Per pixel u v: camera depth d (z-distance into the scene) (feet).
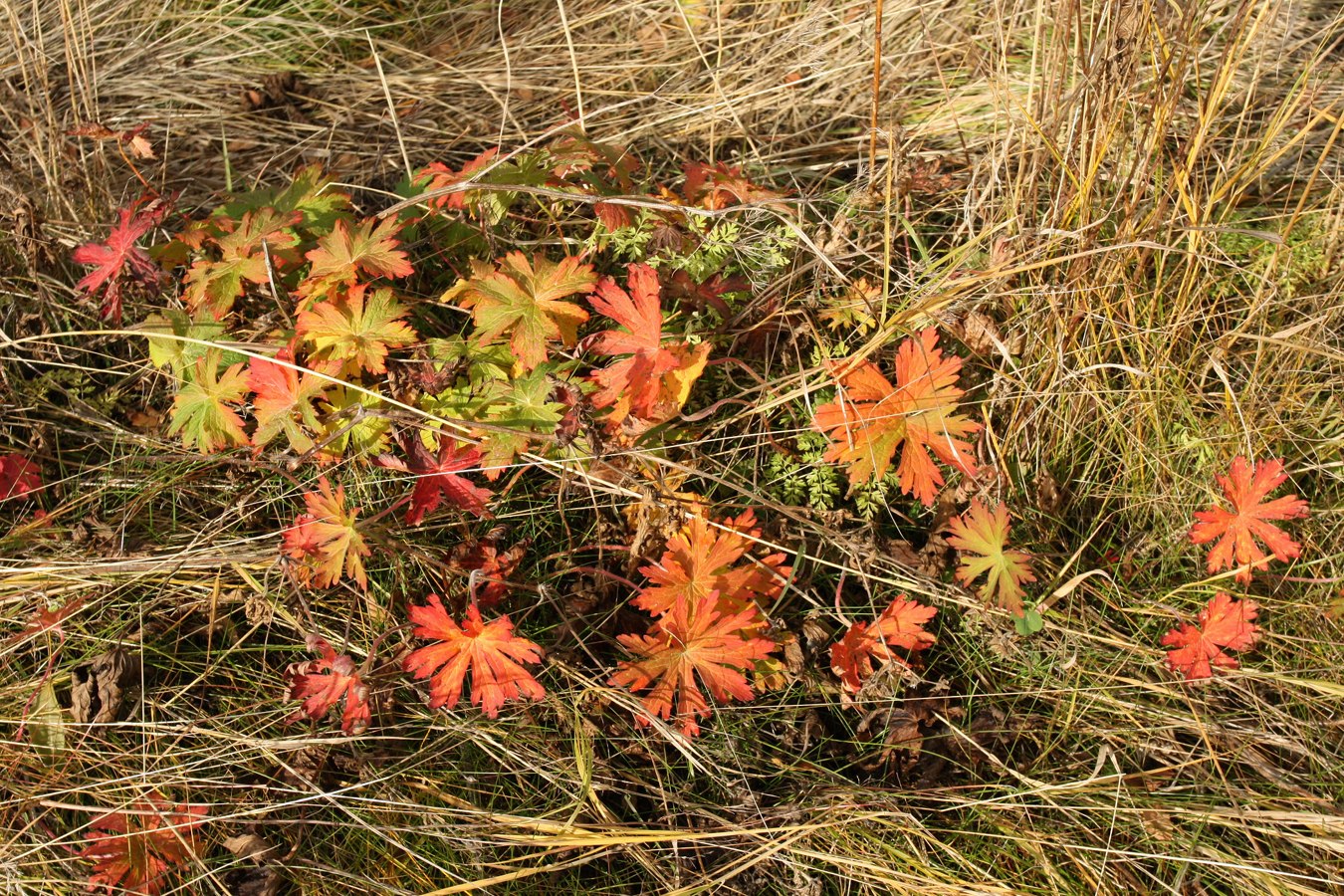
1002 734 3.05
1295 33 3.87
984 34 3.95
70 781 2.92
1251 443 3.24
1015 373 3.21
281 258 3.13
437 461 3.01
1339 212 3.37
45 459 3.29
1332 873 2.85
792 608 3.14
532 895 2.85
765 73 4.07
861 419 3.03
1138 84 3.51
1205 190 3.48
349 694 2.87
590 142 3.26
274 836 2.90
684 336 3.19
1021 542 3.20
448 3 4.33
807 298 3.26
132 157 3.74
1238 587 3.18
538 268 3.01
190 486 3.23
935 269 3.39
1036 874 2.88
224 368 3.17
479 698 2.86
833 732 3.06
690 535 3.03
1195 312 3.22
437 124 3.99
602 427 3.06
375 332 3.00
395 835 2.88
